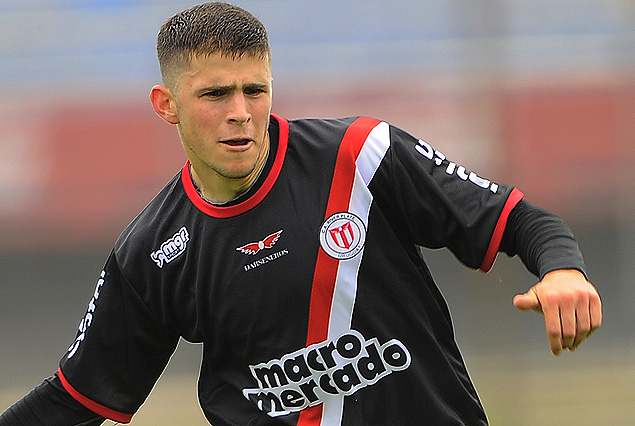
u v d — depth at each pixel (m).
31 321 37.19
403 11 39.28
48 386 11.71
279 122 10.66
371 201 10.25
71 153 38.19
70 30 39.44
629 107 37.19
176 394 31.12
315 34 39.44
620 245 36.47
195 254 10.60
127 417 11.65
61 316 37.41
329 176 10.34
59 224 37.81
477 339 32.69
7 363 35.44
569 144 37.06
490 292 32.78
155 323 11.20
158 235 10.81
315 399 10.35
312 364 10.27
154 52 39.31
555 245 9.19
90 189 38.03
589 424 27.81
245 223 10.37
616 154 36.97
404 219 10.32
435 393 10.31
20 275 37.59
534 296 8.66
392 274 10.27
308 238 10.24
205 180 10.51
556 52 37.56
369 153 10.31
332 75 38.81
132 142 38.25
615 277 36.22
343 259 10.19
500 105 37.12
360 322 10.20
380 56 38.88
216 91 9.85
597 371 31.88
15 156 38.00
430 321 10.45
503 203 9.81
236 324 10.45
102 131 38.28
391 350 10.23
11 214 37.69
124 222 37.94
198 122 9.98
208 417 11.06
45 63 38.84
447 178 10.12
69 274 37.66
